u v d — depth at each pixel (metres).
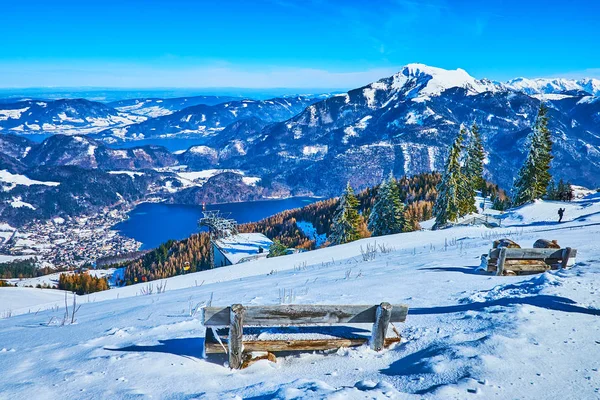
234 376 4.09
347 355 4.55
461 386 3.34
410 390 3.41
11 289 27.67
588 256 10.05
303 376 4.05
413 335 4.97
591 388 3.31
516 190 52.34
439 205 44.09
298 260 23.98
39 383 4.02
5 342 6.29
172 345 5.13
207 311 4.30
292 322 4.57
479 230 28.52
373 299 7.09
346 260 19.08
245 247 71.44
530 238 16.36
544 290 6.50
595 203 40.62
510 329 4.68
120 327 6.44
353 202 47.62
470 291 7.23
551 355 3.95
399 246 23.28
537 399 3.15
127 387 3.79
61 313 9.94
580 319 5.04
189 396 3.54
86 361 4.64
